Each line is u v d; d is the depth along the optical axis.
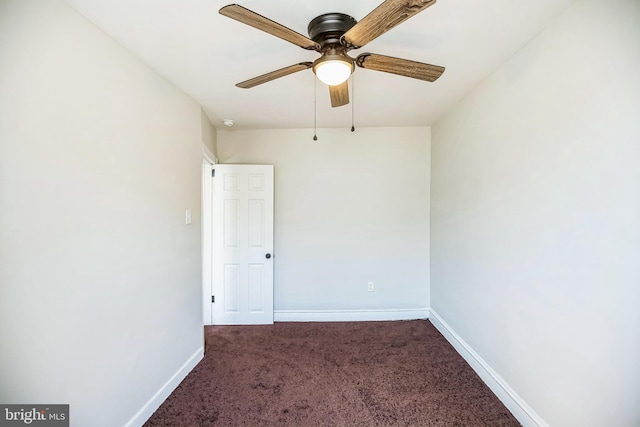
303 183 3.47
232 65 1.93
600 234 1.28
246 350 2.79
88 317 1.44
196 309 2.54
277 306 3.48
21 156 1.13
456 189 2.73
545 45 1.57
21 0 1.13
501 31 1.59
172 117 2.20
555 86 1.51
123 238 1.68
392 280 3.50
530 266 1.72
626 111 1.16
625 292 1.17
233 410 1.96
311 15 1.44
